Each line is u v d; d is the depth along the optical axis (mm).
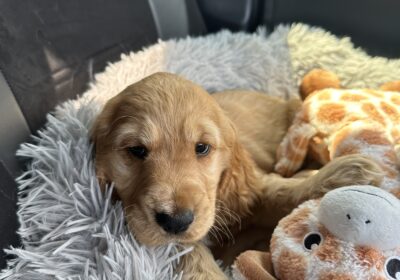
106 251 229
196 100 247
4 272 222
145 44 405
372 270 182
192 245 247
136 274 218
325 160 298
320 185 248
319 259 191
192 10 447
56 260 228
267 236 290
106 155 253
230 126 275
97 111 302
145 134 234
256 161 333
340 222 189
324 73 379
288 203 274
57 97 307
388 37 389
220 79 401
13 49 279
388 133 268
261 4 446
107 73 344
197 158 242
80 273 225
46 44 307
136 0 399
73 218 241
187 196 217
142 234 221
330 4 414
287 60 412
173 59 383
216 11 446
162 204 213
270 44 412
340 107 301
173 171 227
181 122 236
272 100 392
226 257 275
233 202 286
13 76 272
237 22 443
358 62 390
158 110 238
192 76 385
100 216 244
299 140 310
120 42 377
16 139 261
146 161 234
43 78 297
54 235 236
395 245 186
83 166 253
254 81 412
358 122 275
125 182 243
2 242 224
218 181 268
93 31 352
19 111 271
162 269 232
